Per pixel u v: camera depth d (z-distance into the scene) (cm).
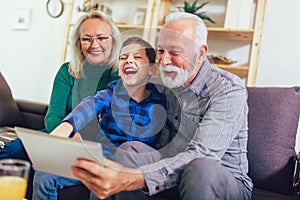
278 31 243
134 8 291
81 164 101
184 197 112
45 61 322
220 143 125
